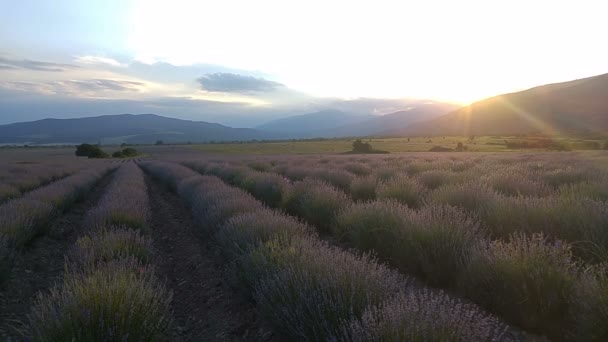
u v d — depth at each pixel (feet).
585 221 21.09
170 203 67.00
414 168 70.13
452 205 31.60
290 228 25.52
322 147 389.80
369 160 116.06
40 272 28.71
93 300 15.37
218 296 23.54
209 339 18.93
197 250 34.04
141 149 507.71
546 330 15.83
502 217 25.36
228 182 76.64
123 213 37.83
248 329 19.01
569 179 43.88
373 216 26.45
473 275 18.19
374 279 15.39
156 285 24.23
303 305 14.99
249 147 431.43
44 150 506.48
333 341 12.14
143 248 28.25
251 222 26.71
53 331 14.16
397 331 11.20
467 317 12.23
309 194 38.91
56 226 43.57
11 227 31.32
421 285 21.11
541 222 23.35
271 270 19.10
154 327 15.78
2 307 22.33
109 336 14.35
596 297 14.02
